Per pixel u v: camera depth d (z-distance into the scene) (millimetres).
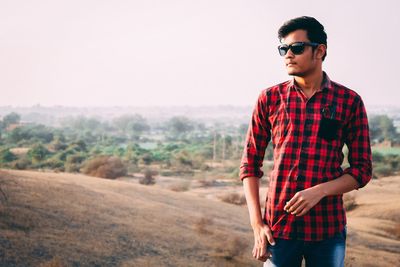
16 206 21188
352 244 30688
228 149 148125
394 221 45906
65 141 163375
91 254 17297
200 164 105750
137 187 38094
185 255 19469
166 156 121000
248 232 27641
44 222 20062
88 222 21734
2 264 14289
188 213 30047
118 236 20625
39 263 15195
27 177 29906
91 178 38656
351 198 55938
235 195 55094
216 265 18609
